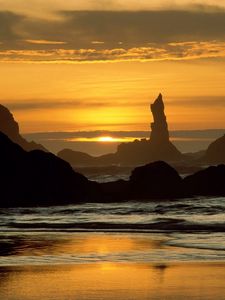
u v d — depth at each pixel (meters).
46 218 125.06
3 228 104.62
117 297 48.19
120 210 141.38
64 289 50.91
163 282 53.91
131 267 61.25
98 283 53.41
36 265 62.59
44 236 90.75
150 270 59.53
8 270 59.50
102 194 172.88
